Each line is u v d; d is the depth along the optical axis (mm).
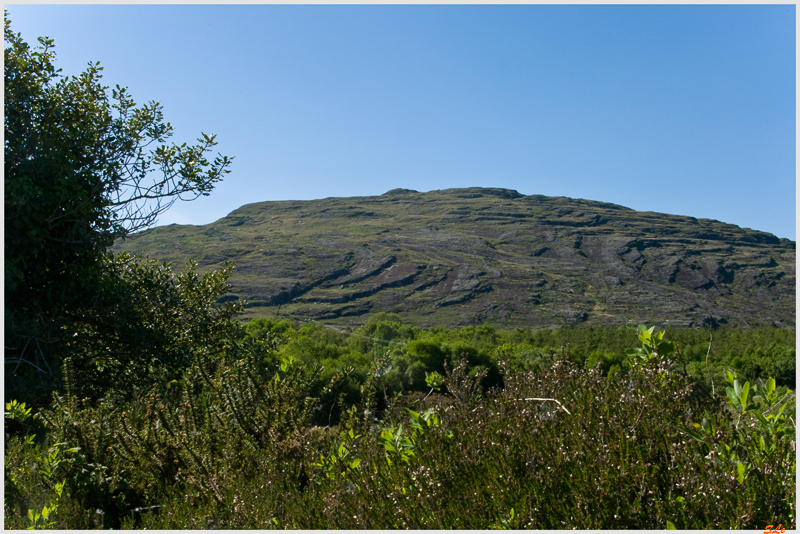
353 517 2043
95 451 3205
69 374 4000
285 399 3555
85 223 6918
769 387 1910
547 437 2098
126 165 7973
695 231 167625
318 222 191750
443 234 163125
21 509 2885
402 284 116062
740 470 1619
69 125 7414
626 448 1829
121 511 3096
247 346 7906
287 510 2482
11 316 6031
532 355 15516
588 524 1624
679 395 2080
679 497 1638
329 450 2875
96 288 7242
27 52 7055
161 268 8844
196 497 2953
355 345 19672
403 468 2184
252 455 3227
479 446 2170
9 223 6109
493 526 1738
